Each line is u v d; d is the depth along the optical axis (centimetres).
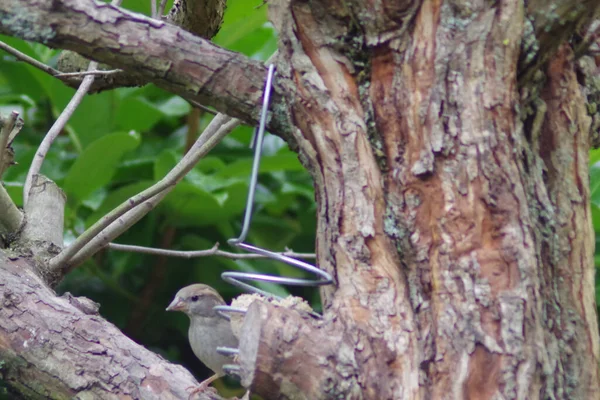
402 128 488
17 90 1146
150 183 988
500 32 479
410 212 482
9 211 776
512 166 475
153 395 621
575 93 533
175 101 1088
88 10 520
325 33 513
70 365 627
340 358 460
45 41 518
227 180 1011
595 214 947
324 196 512
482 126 475
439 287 470
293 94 515
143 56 529
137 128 1092
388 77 495
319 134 509
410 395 457
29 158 1062
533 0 488
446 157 475
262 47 1117
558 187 522
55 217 817
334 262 498
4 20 512
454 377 455
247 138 1120
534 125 513
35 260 741
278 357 455
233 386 1091
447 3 483
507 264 464
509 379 448
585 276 517
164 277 1070
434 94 479
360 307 479
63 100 1084
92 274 1061
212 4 801
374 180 495
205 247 1065
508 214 468
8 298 656
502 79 480
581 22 499
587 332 508
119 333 660
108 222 720
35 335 637
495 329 457
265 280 512
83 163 952
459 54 480
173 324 1069
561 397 468
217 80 537
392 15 486
